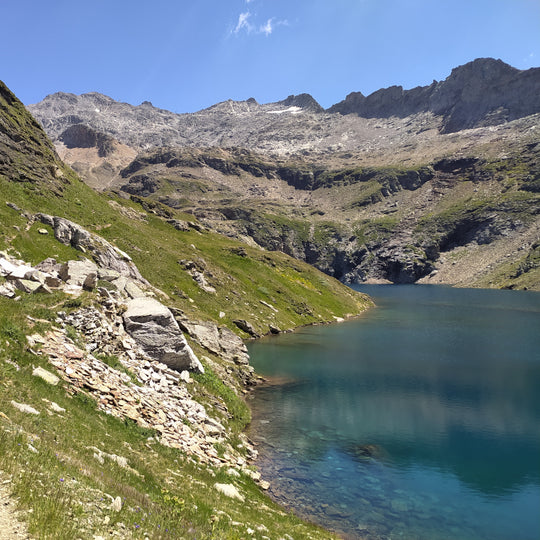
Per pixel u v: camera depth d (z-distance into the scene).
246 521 14.60
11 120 67.62
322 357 55.53
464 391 41.34
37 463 9.88
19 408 12.96
